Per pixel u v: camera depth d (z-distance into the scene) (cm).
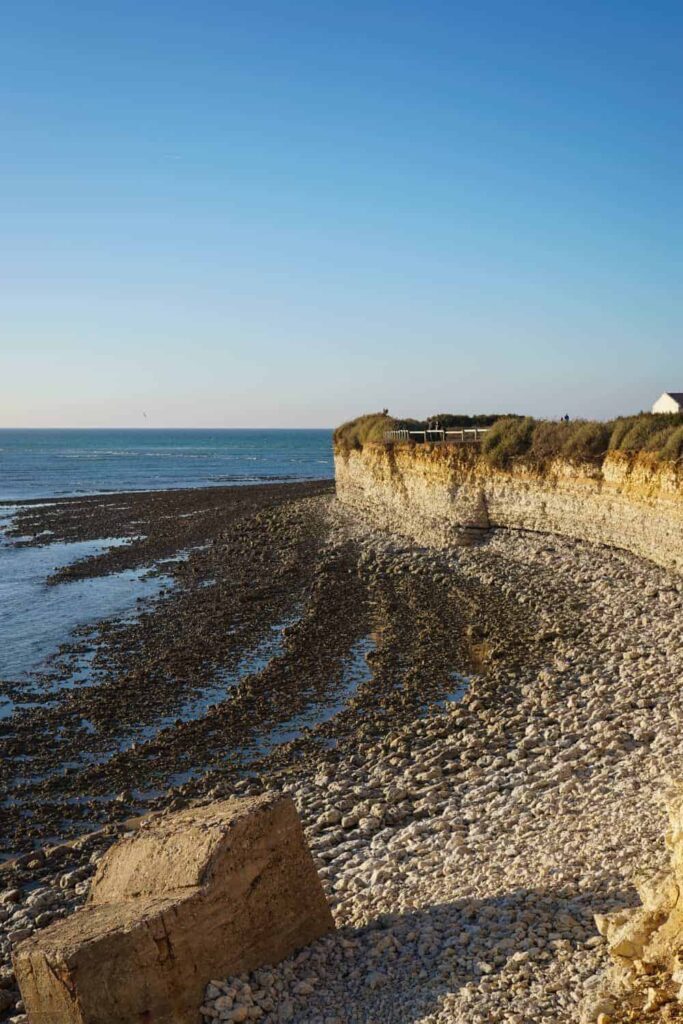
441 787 1647
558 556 3703
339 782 1738
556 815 1386
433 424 6519
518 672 2369
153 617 3450
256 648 2894
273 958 995
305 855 1053
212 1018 883
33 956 876
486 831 1386
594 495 3731
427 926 1062
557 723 1917
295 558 4550
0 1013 1058
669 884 848
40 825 1673
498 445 4488
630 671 2153
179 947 888
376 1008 896
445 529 4538
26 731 2211
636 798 1359
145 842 1014
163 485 11338
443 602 3331
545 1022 785
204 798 1739
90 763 1981
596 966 870
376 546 4719
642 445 3544
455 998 872
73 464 16450
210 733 2112
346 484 6844
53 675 2727
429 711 2161
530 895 1073
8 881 1459
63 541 5888
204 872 939
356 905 1175
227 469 15075
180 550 5253
